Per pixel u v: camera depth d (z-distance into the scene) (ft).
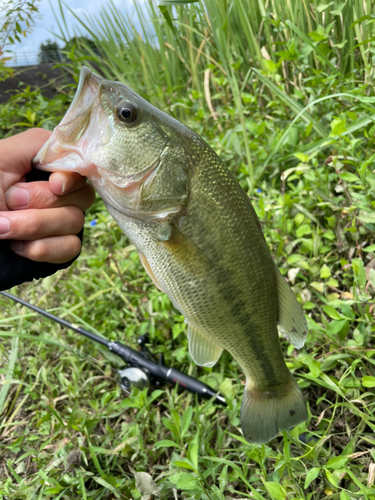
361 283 1.05
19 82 2.98
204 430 1.07
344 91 1.61
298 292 1.27
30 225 0.76
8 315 1.63
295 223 1.43
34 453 1.12
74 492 1.02
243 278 0.91
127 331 1.39
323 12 1.79
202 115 1.95
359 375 1.10
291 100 1.59
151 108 0.85
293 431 0.93
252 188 1.64
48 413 1.10
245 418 0.96
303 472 0.89
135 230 0.90
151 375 1.22
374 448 0.92
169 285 0.93
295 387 0.97
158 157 0.83
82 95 0.80
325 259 1.32
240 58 1.83
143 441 1.09
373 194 1.25
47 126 2.39
